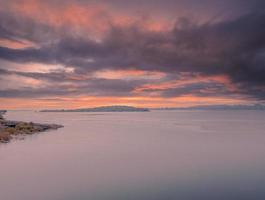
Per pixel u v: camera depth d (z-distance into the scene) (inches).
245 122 5708.7
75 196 892.6
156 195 904.9
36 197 874.8
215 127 4072.3
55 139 2356.1
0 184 1009.5
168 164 1375.5
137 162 1435.8
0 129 2731.3
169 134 2930.6
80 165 1333.7
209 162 1443.2
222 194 915.4
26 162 1379.2
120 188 974.4
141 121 6117.1
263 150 1860.2
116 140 2357.3
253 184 1027.9
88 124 4849.9
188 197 886.4
